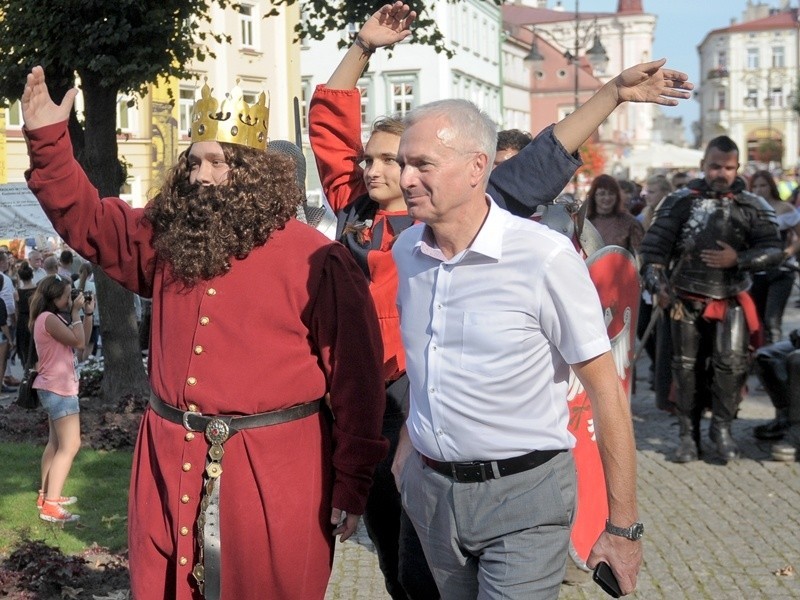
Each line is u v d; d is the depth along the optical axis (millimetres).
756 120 110125
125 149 28031
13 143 25234
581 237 4848
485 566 3088
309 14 12188
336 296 3195
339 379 3201
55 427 6820
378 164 4008
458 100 3031
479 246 2988
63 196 3182
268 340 3150
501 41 61375
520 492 3049
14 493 7508
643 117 98688
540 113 81188
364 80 46562
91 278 15688
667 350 8555
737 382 7793
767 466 7828
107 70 9961
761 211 7605
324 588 3283
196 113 3232
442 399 3080
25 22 9992
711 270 7660
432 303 3102
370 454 3217
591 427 4691
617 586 2980
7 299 14195
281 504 3125
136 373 11312
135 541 3238
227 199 3145
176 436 3158
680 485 7336
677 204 7734
